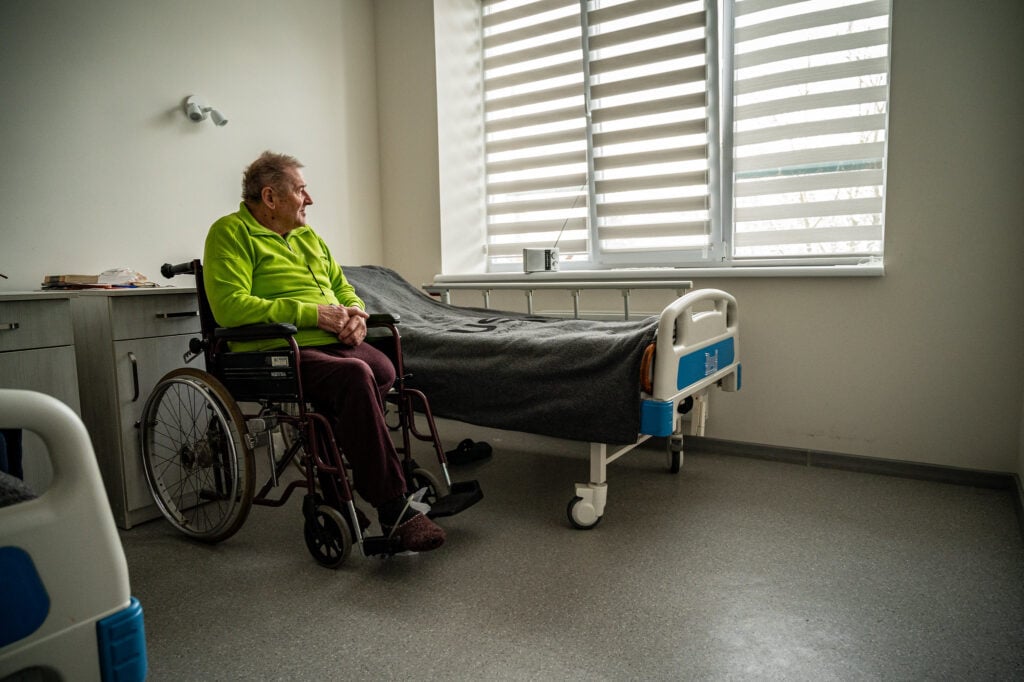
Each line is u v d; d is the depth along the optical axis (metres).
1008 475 2.42
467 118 3.66
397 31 3.58
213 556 1.96
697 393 2.36
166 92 2.66
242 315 1.94
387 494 1.74
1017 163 2.30
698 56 3.04
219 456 2.17
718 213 3.09
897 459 2.61
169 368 2.30
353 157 3.57
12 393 0.71
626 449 2.21
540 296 3.32
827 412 2.72
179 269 2.16
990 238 2.37
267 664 1.40
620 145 3.28
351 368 1.78
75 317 2.22
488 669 1.37
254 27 3.01
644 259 3.31
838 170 2.79
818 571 1.79
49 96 2.29
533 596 1.67
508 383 2.20
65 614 0.73
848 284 2.62
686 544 1.98
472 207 3.74
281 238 2.19
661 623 1.54
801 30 2.80
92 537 0.75
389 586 1.74
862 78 2.70
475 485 2.01
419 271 3.67
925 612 1.57
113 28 2.47
